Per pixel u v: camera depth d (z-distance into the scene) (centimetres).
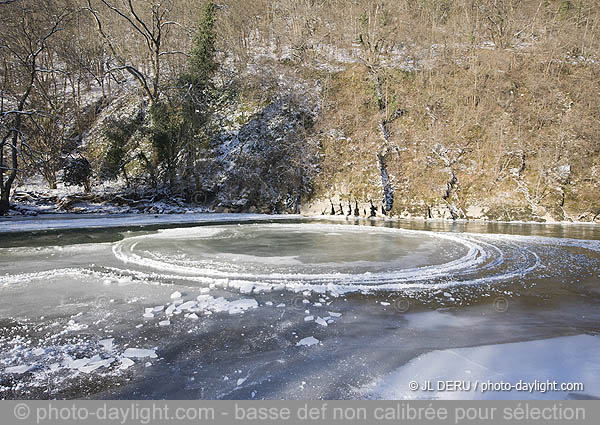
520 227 1833
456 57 3284
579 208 2197
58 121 3028
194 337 439
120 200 2564
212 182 2764
